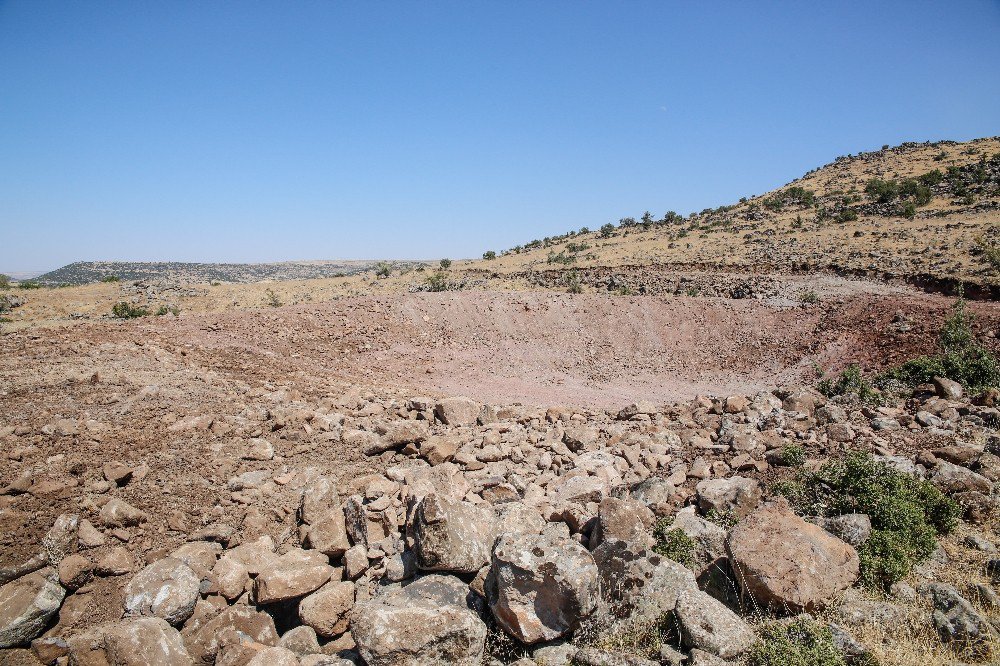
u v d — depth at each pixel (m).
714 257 45.81
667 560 6.00
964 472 8.35
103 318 32.16
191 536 7.03
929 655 4.96
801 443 10.77
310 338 23.06
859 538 6.58
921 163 81.56
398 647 4.94
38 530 6.58
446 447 10.08
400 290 43.84
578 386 23.22
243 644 5.25
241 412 11.60
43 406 10.45
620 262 49.59
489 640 5.45
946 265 31.58
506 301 30.83
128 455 8.69
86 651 5.10
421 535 5.97
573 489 8.63
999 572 6.15
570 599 5.22
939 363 16.48
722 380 24.36
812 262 38.50
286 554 6.64
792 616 5.52
